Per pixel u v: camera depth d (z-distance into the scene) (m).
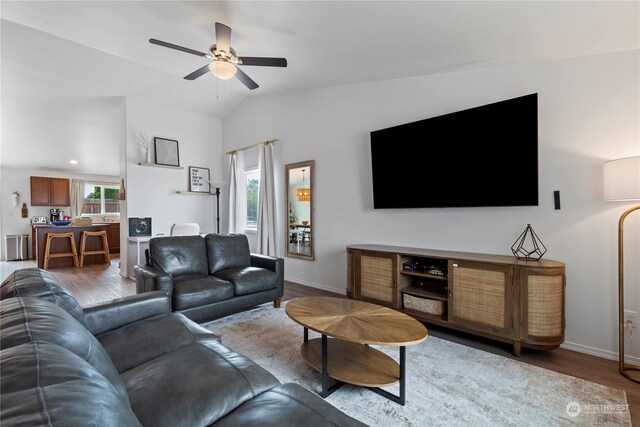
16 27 3.13
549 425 1.57
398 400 1.76
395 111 3.53
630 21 1.84
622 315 2.10
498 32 2.11
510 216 2.73
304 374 2.04
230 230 5.80
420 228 3.34
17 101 4.62
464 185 2.90
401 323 1.86
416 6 1.88
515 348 2.30
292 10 2.11
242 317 3.12
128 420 0.60
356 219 3.94
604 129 2.30
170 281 2.66
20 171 7.55
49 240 5.84
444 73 3.12
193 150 5.79
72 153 6.82
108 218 8.80
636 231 2.20
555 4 1.71
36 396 0.52
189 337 1.64
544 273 2.19
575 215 2.42
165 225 5.39
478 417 1.63
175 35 2.75
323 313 2.03
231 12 2.28
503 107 2.61
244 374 1.24
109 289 4.34
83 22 2.56
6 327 0.87
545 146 2.55
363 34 2.32
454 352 2.39
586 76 2.37
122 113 4.98
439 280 3.04
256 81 3.94
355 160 3.93
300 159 4.61
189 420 1.00
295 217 4.73
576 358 2.29
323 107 4.29
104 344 1.56
